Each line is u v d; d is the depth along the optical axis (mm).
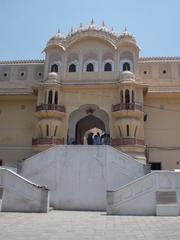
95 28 27422
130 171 15234
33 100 27203
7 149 26125
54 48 26906
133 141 22516
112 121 24172
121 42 26219
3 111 27328
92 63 26641
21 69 29062
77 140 26359
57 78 25391
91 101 24859
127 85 24094
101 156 15352
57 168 15367
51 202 14836
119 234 7602
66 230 8156
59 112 24250
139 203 12281
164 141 24891
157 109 25797
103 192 14812
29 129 26469
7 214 11742
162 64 27609
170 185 12305
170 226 8852
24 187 13000
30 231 7918
